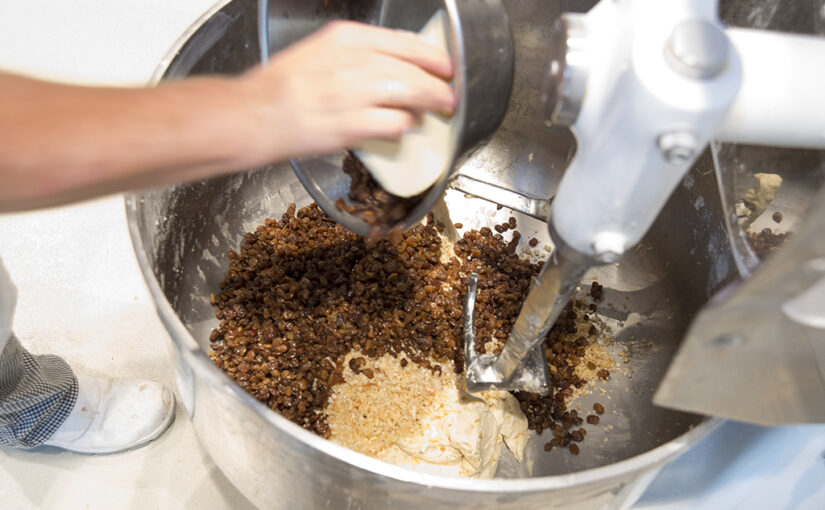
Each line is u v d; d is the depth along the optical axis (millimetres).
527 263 1138
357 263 1083
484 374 889
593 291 1133
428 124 736
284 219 1148
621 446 1002
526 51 1092
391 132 614
